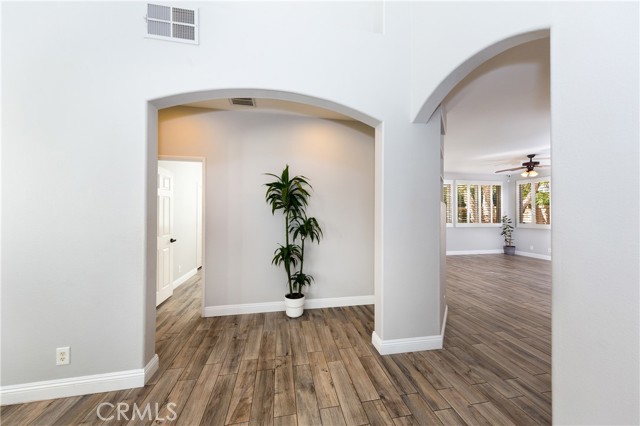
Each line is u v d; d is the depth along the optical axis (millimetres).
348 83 2186
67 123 1736
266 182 3217
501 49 1585
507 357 2209
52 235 1717
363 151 3482
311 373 1977
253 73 2018
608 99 946
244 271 3166
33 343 1694
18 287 1680
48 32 1719
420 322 2322
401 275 2285
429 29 2057
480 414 1580
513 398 1716
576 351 1051
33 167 1693
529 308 3359
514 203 7625
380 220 2312
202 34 1966
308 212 3332
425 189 2336
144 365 1853
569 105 1079
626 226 894
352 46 2199
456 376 1943
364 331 2682
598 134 977
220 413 1590
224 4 2295
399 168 2281
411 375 1953
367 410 1608
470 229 7652
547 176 6773
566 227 1087
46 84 1712
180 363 2107
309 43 2119
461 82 2346
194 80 1941
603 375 962
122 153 1816
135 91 1842
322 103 2221
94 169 1775
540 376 1950
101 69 1792
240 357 2195
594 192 990
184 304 3512
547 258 6738
